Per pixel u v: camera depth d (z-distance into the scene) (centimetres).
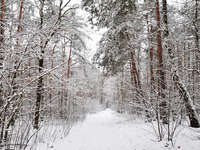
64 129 945
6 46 438
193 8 778
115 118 1781
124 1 1119
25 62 443
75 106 1530
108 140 727
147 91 697
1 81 383
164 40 761
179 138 582
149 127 813
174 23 836
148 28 1202
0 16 601
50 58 545
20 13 822
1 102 399
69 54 1212
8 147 404
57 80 554
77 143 685
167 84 674
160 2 1091
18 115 424
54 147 587
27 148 507
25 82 431
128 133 797
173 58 675
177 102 606
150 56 1162
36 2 887
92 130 1034
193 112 643
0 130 389
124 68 1329
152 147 544
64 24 879
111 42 1210
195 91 707
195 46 741
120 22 1230
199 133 610
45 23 596
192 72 720
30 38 420
